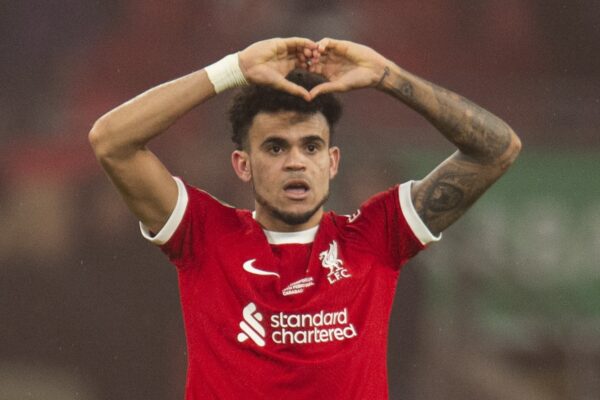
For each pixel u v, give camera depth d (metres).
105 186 33.03
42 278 32.66
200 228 14.55
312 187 14.09
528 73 34.94
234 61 13.84
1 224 32.91
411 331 31.25
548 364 31.61
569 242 32.22
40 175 33.22
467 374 31.45
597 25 35.44
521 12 35.34
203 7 34.66
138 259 32.56
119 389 32.03
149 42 34.59
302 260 14.42
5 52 34.12
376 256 14.65
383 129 32.28
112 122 13.82
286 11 34.75
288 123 14.03
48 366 32.22
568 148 33.50
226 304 14.27
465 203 14.87
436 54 35.03
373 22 34.94
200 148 32.50
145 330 32.28
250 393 13.98
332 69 14.20
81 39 34.59
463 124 14.48
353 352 14.09
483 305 31.61
